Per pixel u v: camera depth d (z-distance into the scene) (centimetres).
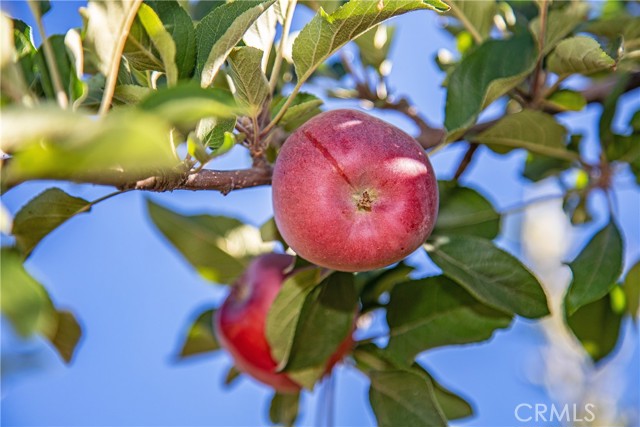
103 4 38
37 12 37
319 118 45
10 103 36
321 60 43
